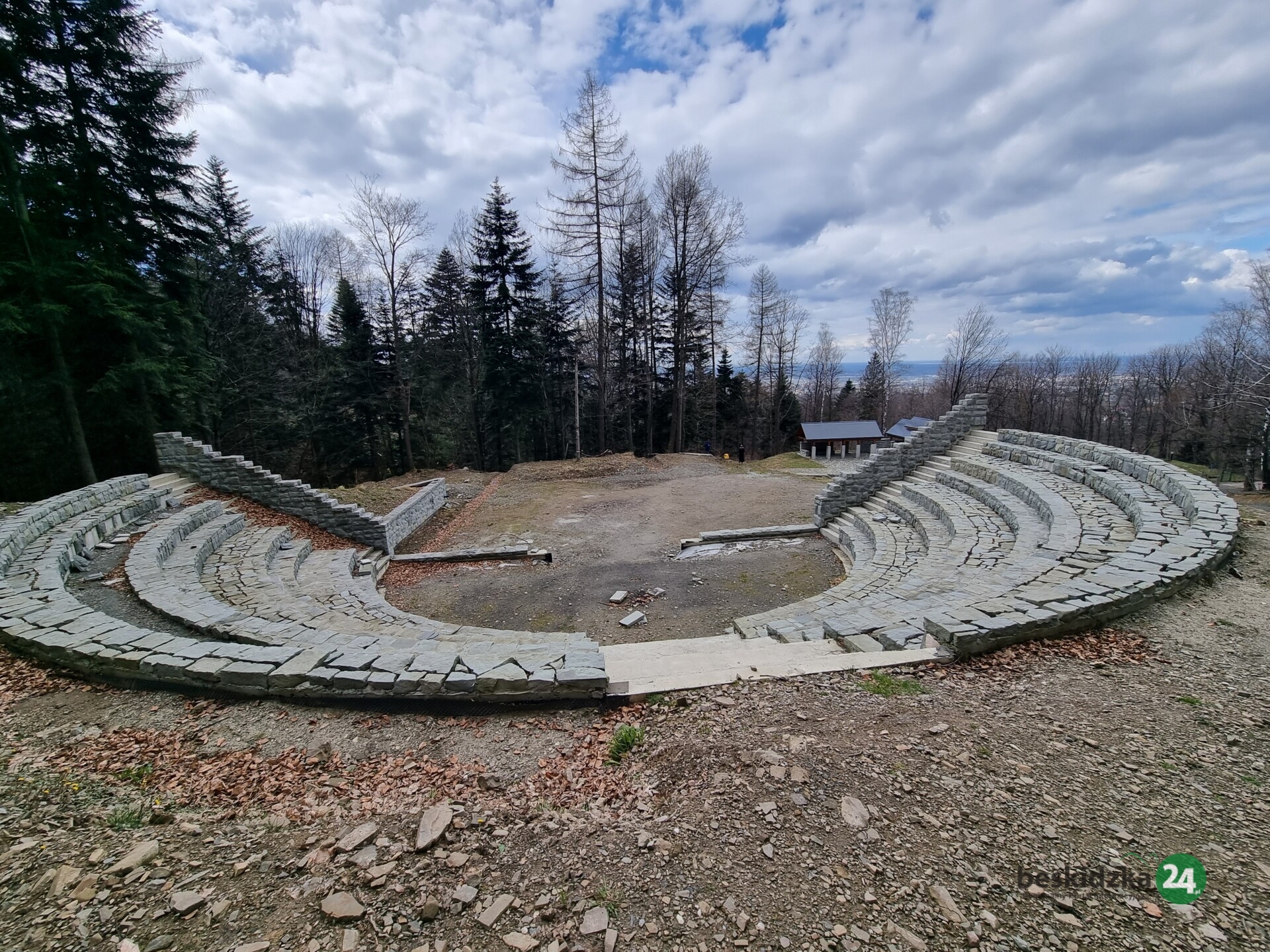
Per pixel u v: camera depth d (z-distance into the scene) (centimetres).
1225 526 734
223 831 307
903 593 744
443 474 2262
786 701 425
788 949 223
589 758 379
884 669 480
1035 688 441
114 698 463
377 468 3073
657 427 3753
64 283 1337
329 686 459
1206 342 3525
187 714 442
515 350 2841
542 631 863
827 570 1105
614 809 319
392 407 2944
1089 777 328
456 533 1462
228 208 2684
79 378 1515
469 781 357
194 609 650
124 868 274
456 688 453
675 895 252
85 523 905
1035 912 237
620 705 449
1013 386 4466
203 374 1800
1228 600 595
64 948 230
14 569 713
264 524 1196
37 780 353
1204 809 300
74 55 1325
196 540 979
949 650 498
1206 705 409
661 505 1669
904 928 230
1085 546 744
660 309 3155
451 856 281
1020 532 915
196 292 1848
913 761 343
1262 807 302
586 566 1165
